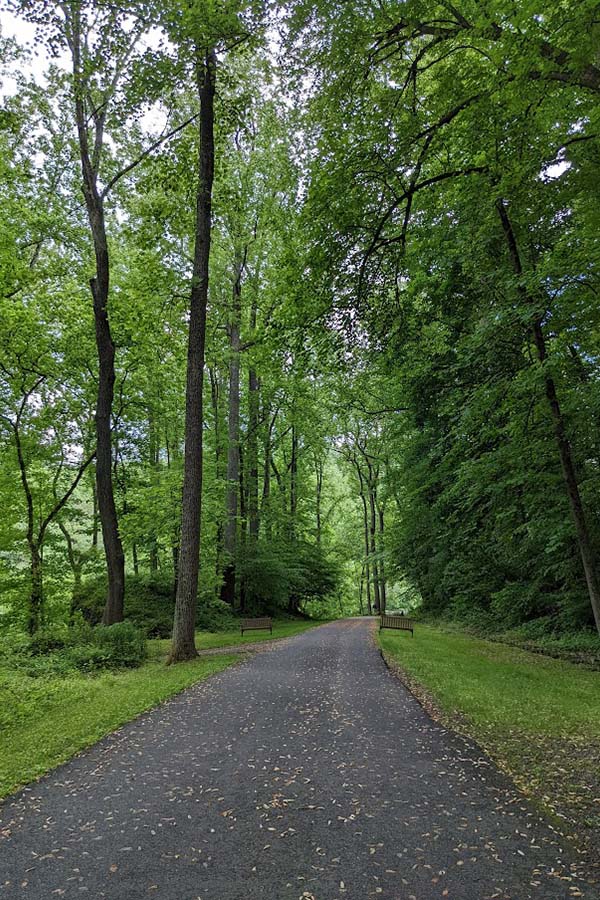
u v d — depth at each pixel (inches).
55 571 845.8
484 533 753.0
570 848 156.3
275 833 167.2
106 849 158.6
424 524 1037.8
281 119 729.0
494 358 543.8
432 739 267.1
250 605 1200.2
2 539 783.1
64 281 811.4
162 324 728.3
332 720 304.8
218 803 190.5
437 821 174.6
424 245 552.4
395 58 412.5
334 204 440.5
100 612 829.2
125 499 835.4
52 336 792.3
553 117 368.8
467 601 972.6
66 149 758.5
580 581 628.7
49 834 169.2
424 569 1111.6
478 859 150.3
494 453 561.0
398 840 161.9
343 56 379.9
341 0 350.9
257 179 965.8
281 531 1405.0
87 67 506.6
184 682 413.7
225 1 401.1
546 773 217.0
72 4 460.4
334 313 490.3
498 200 461.7
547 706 330.6
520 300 464.1
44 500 855.1
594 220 400.8
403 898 131.7
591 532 550.3
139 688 390.0
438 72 398.3
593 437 510.9
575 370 526.6
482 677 430.3
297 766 228.2
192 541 560.1
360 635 819.4
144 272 664.4
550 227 525.3
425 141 412.8
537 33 281.1
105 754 248.5
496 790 200.5
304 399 1122.7
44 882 141.3
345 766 227.8
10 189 737.6
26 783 213.8
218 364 1101.1
